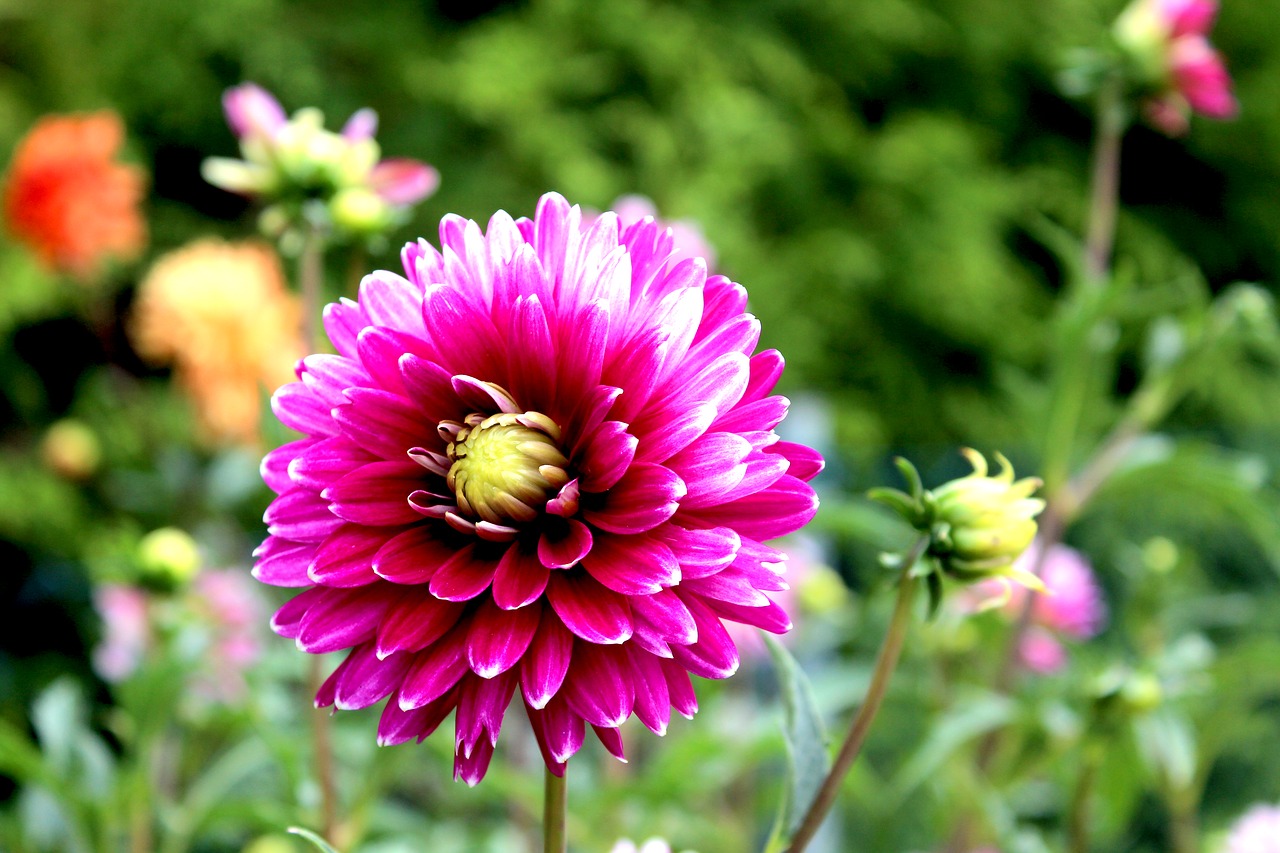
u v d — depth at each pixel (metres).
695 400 0.71
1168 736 0.94
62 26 3.17
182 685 0.98
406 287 0.73
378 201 0.96
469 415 0.73
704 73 3.37
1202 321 1.06
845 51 3.69
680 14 3.47
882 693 0.76
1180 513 1.86
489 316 0.73
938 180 3.58
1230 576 1.89
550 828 0.71
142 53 3.21
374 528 0.72
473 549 0.72
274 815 0.92
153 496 1.74
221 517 1.68
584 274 0.72
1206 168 4.03
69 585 2.50
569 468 0.73
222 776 1.01
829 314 3.50
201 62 3.27
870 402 3.58
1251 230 4.00
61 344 3.06
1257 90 3.89
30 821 1.00
